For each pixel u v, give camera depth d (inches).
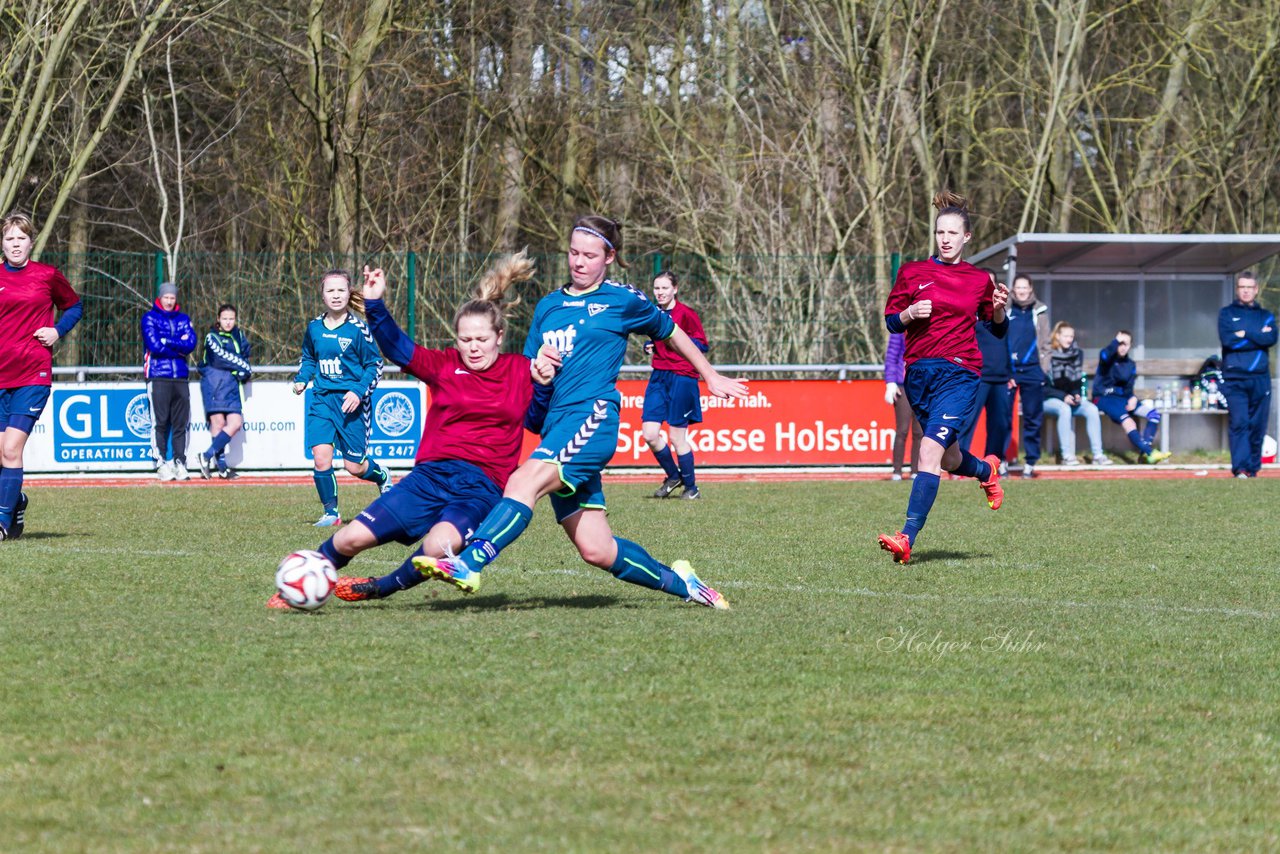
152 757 399.9
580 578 758.5
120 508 1191.6
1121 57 2623.0
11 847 329.4
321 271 1738.4
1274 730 442.9
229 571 775.1
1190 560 852.6
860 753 409.7
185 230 2615.7
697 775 386.3
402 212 2564.0
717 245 2337.6
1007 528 1037.8
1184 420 1819.6
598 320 608.4
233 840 334.0
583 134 2571.4
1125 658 548.4
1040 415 1599.4
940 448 821.2
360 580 650.8
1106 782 386.3
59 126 2309.3
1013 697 479.8
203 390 1593.3
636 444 1670.8
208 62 2463.1
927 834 342.3
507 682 487.8
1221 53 2514.8
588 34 2493.8
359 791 370.6
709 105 2461.9
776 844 334.0
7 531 928.9
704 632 585.0
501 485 627.5
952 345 829.8
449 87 2544.3
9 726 431.5
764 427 1676.9
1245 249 1704.0
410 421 1633.9
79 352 1704.0
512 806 358.9
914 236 2596.0
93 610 638.5
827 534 991.6
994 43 2522.1
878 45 2340.1
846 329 1811.0
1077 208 2662.4
